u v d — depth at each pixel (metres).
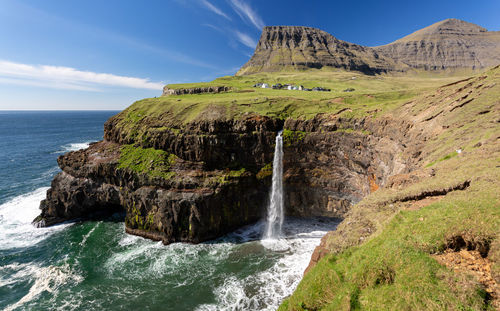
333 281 15.40
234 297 30.06
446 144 27.31
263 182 49.62
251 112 53.44
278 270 34.94
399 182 23.34
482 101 29.73
